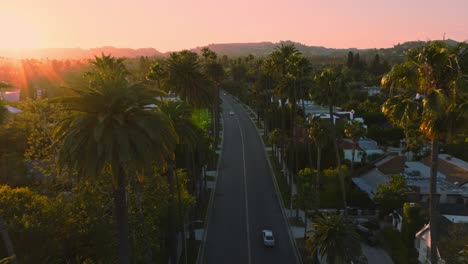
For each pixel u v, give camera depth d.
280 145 75.81
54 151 31.17
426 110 18.47
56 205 25.42
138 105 18.92
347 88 40.16
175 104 31.53
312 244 30.44
